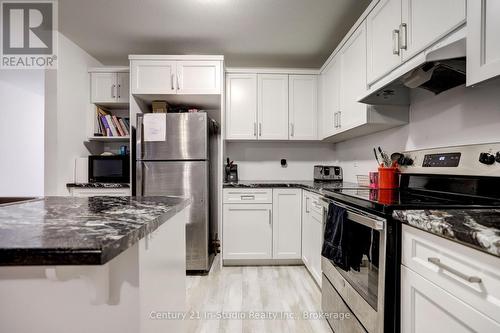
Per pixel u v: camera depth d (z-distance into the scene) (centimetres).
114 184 253
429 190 147
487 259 63
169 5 201
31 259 50
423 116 165
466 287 69
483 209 95
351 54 201
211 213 283
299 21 222
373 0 164
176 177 240
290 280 225
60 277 66
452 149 138
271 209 257
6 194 323
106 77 284
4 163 321
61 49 244
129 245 60
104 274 67
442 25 111
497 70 81
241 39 253
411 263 92
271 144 322
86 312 68
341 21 223
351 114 203
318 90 290
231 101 287
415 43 127
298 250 257
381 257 102
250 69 286
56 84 240
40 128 328
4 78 284
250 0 195
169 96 264
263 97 288
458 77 125
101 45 267
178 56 255
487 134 122
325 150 324
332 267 157
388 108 179
